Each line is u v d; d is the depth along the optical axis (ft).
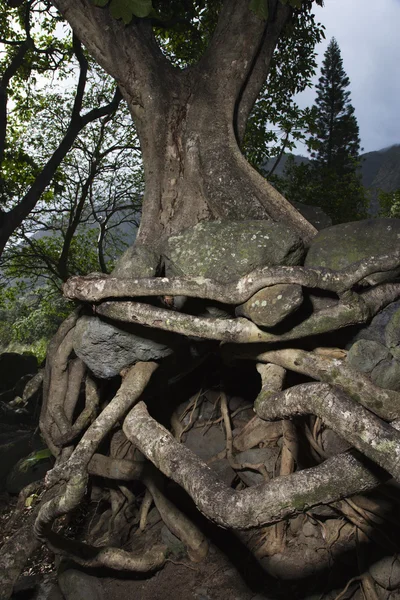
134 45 17.83
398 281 11.75
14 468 23.81
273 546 14.67
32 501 19.20
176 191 17.02
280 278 10.41
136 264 12.57
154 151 17.47
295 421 14.70
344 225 12.82
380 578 12.60
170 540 15.71
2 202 46.98
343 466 9.11
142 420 12.46
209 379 17.99
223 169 16.20
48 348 16.90
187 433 17.97
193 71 18.48
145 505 17.12
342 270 10.69
